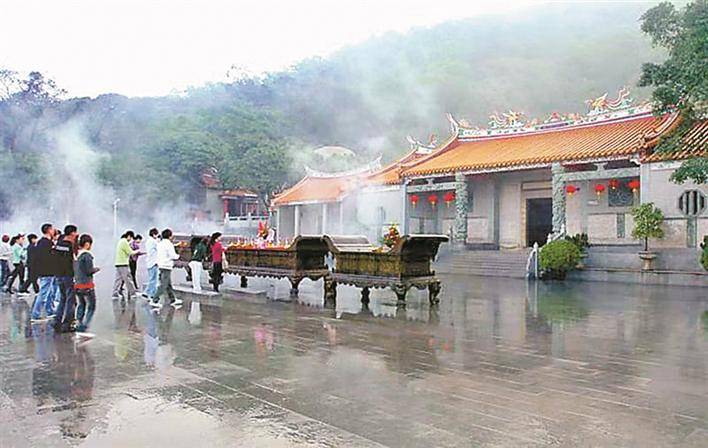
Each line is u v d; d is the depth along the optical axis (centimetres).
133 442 461
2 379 658
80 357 773
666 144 1973
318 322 1075
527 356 779
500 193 3153
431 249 1363
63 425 501
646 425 498
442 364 729
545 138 2878
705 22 1557
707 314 1220
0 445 456
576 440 463
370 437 470
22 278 1636
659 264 2084
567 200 2836
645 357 777
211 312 1214
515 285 1956
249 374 676
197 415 526
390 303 1377
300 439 466
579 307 1335
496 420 511
